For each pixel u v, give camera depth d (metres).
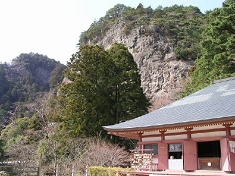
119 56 34.53
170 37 74.44
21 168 22.34
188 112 14.62
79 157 26.03
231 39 27.23
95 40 96.12
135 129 14.65
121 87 32.62
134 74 33.34
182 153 14.43
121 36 81.50
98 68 32.06
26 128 42.50
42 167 25.25
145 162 15.56
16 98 85.75
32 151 28.83
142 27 78.12
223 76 27.19
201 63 33.84
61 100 31.89
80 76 31.77
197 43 69.56
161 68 67.25
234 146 12.90
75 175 24.06
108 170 17.84
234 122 11.84
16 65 120.19
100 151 24.08
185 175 13.16
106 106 31.14
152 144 15.95
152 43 73.56
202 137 13.90
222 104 13.99
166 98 55.81
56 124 30.45
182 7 92.62
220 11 30.55
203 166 13.81
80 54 32.69
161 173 14.09
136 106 32.03
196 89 32.06
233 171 12.48
